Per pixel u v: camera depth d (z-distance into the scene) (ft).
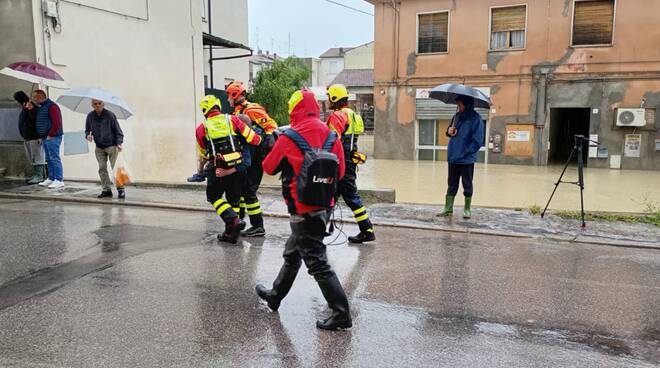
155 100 47.19
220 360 12.03
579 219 27.12
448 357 12.41
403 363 12.09
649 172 62.28
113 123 30.12
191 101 52.03
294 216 13.69
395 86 76.59
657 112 63.41
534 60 68.18
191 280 17.25
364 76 173.78
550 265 19.57
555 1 66.49
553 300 16.03
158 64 47.39
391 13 75.61
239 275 17.83
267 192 33.83
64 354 12.14
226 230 21.75
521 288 17.04
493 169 65.46
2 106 36.47
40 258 19.22
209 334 13.37
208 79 65.77
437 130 75.51
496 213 28.50
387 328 13.96
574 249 21.88
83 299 15.47
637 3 63.16
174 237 22.63
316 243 13.66
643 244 22.35
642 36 63.31
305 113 13.79
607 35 65.00
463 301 15.90
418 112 75.66
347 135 21.22
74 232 23.02
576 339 13.43
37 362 11.75
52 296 15.64
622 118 63.67
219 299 15.70
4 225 24.17
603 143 65.98
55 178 33.76
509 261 20.03
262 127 22.67
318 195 13.29
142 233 23.17
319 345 12.92
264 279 17.47
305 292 16.47
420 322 14.37
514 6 68.80
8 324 13.71
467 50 71.72
